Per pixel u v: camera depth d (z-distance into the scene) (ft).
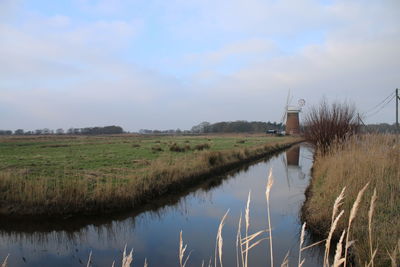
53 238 29.07
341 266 19.34
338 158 37.11
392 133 37.55
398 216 21.27
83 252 25.61
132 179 42.22
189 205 39.52
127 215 35.06
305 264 21.57
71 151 89.10
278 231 28.37
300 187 49.57
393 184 26.32
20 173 46.01
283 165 79.15
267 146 115.14
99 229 31.19
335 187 29.73
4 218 32.58
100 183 41.24
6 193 35.63
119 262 23.48
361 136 43.65
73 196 35.55
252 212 35.17
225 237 27.43
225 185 52.11
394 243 17.49
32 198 34.71
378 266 16.70
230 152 78.69
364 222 21.94
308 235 26.50
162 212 36.55
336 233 23.59
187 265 22.13
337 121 54.13
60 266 22.93
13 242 28.22
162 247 26.00
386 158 31.32
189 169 54.19
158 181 43.91
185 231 29.58
